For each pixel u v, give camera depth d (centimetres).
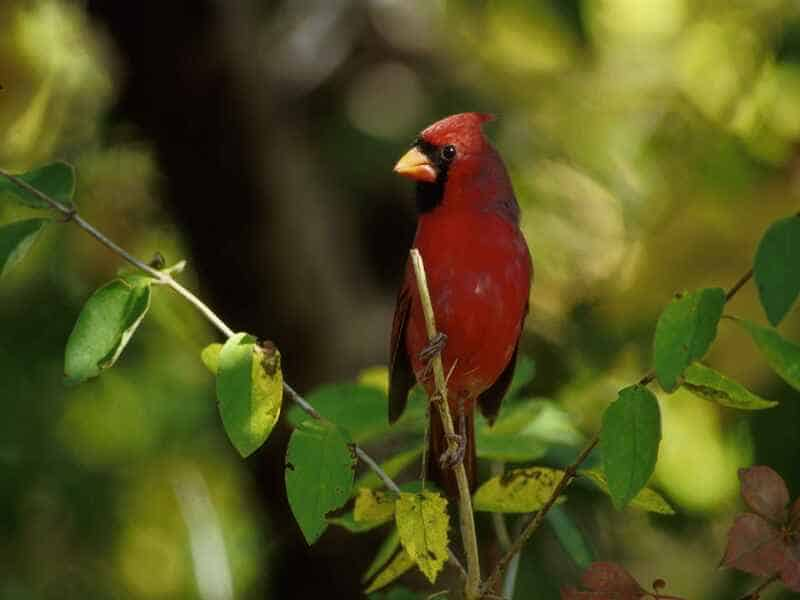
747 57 1134
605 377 1072
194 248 1060
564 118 1159
